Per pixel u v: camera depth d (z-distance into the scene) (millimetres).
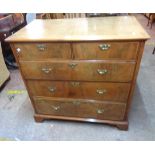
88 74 1295
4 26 2445
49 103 1574
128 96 1363
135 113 1742
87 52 1189
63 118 1646
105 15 1762
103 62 1212
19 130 1664
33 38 1193
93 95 1422
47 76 1377
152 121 1643
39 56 1278
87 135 1558
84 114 1575
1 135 1619
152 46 3271
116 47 1133
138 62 1172
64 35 1195
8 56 2736
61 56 1246
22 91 2232
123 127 1540
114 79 1284
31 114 1847
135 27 1270
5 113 1889
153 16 4344
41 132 1624
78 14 1943
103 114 1525
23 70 1389
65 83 1396
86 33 1206
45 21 1636
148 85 2152
